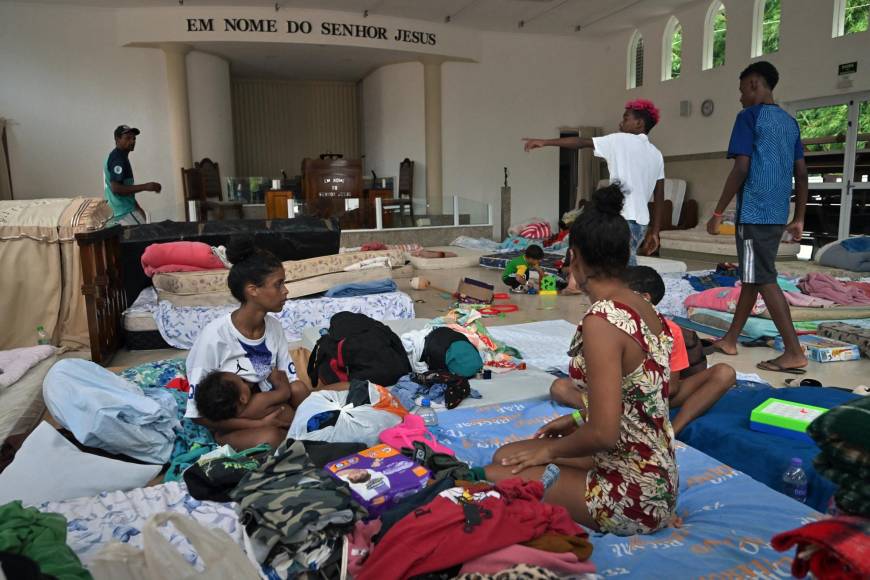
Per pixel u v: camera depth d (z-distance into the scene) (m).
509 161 14.00
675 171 12.34
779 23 9.98
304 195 11.09
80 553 1.72
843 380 3.60
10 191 10.97
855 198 9.23
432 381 3.16
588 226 1.72
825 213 9.72
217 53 12.09
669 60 12.46
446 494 1.78
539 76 13.91
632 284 2.69
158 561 1.34
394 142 13.74
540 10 11.88
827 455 1.13
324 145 15.88
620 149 4.25
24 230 4.31
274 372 2.86
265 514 1.74
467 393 3.12
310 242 6.18
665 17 12.30
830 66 9.23
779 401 2.69
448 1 11.27
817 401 2.87
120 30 11.08
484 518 1.66
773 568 1.68
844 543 0.97
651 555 1.75
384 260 6.25
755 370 3.82
